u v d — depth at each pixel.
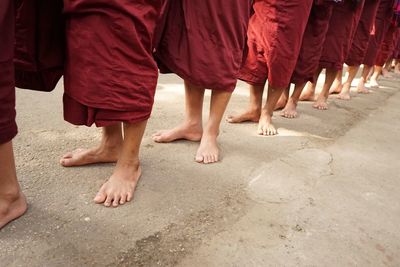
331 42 2.83
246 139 2.11
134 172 1.44
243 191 1.52
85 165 1.56
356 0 2.72
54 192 1.35
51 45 1.23
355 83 4.84
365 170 1.91
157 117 2.26
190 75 1.60
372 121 2.93
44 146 1.67
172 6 1.53
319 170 1.82
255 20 2.13
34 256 1.04
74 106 1.24
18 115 1.97
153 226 1.23
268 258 1.15
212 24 1.55
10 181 1.14
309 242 1.25
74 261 1.04
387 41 4.50
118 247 1.11
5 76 0.97
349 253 1.23
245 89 3.32
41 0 1.14
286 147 2.07
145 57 1.21
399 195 1.68
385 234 1.36
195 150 1.86
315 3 2.30
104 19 1.11
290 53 2.05
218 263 1.10
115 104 1.20
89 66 1.15
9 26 0.95
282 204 1.46
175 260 1.09
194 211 1.34
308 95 3.33
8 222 1.15
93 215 1.25
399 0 3.82
